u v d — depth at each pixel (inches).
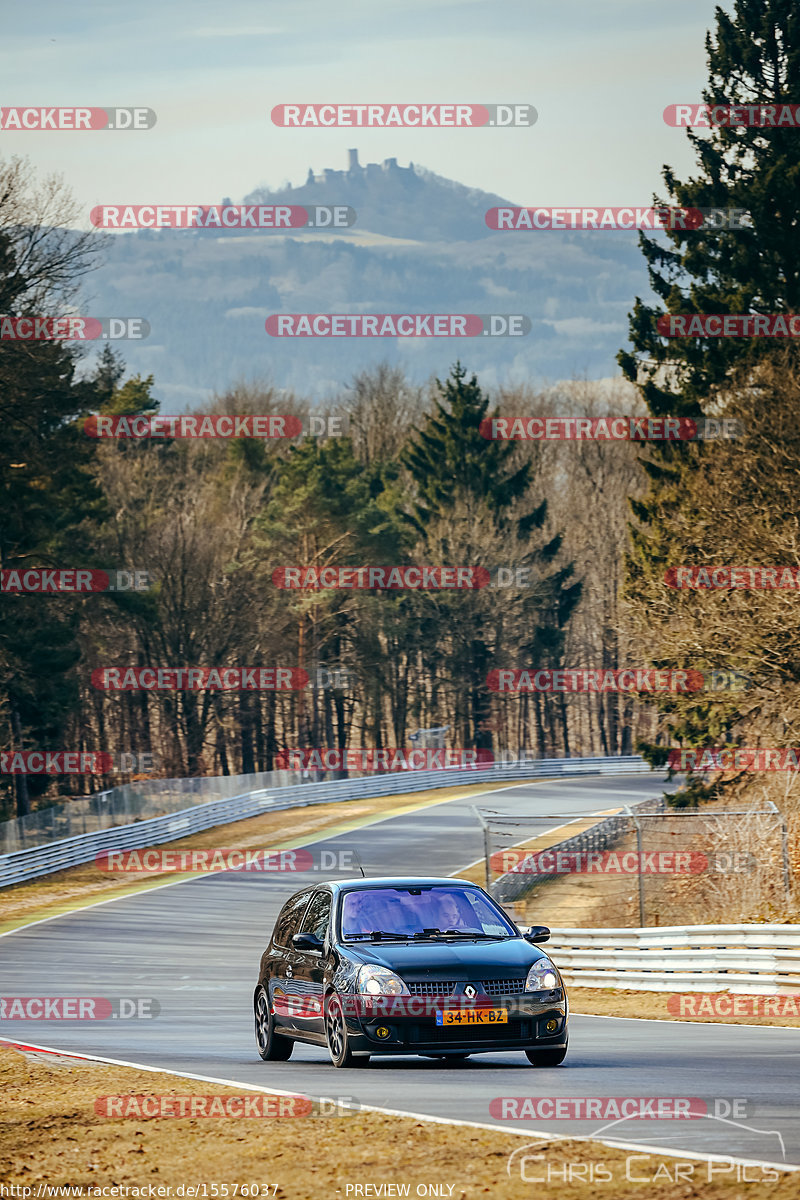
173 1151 1283.2
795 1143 1191.6
